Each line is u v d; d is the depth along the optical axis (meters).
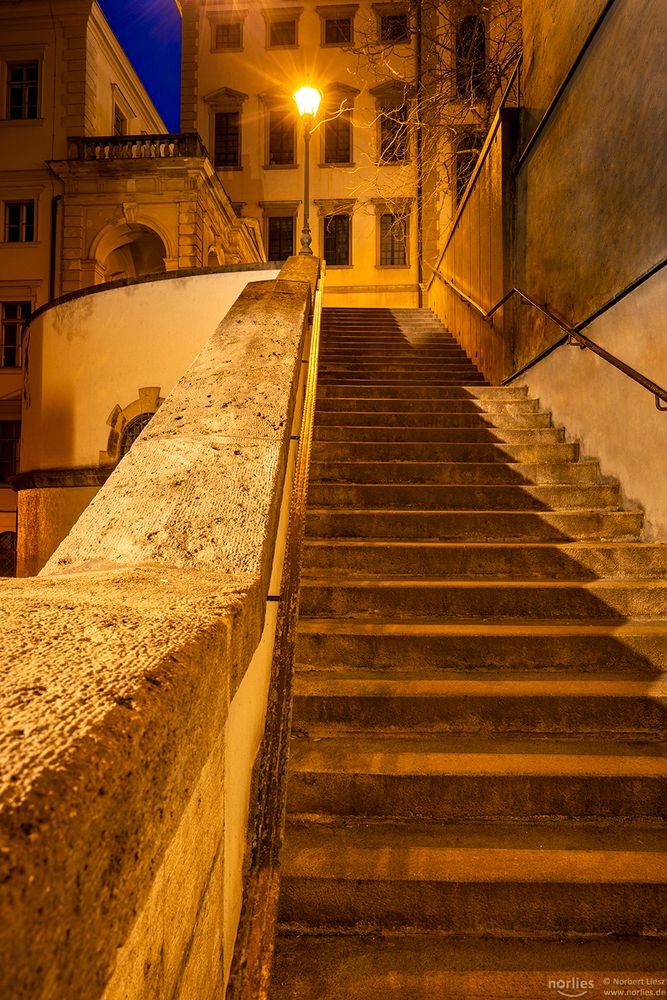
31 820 0.45
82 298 12.53
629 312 4.72
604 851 2.27
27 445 14.21
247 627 1.34
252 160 24.16
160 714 0.73
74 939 0.49
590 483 5.27
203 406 2.71
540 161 6.60
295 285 5.04
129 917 0.62
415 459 5.61
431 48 12.61
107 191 19.58
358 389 6.99
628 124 4.66
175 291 11.66
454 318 11.13
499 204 7.88
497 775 2.49
